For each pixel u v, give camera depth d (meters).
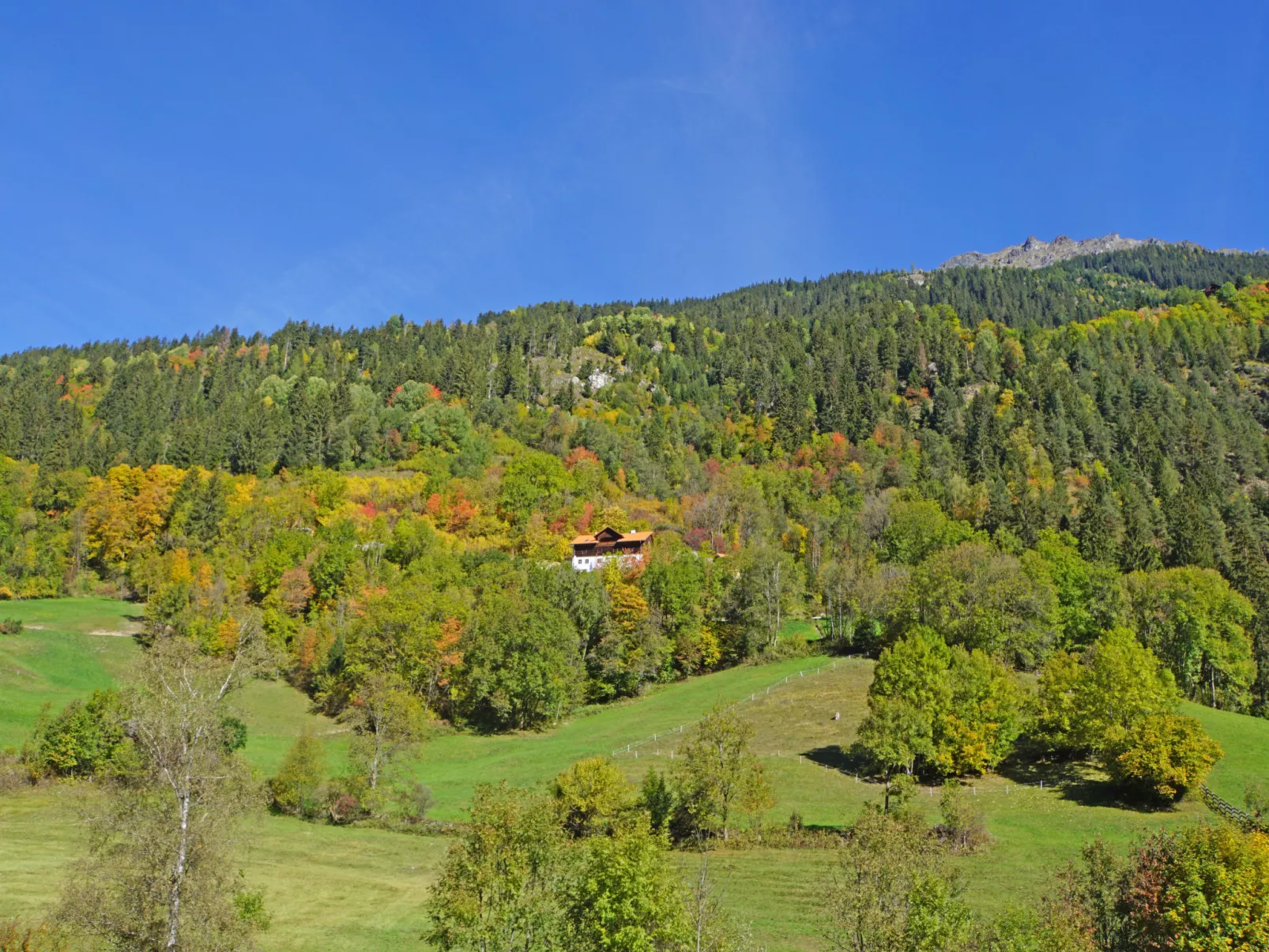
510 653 90.00
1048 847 47.28
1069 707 64.25
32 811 51.62
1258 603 102.88
